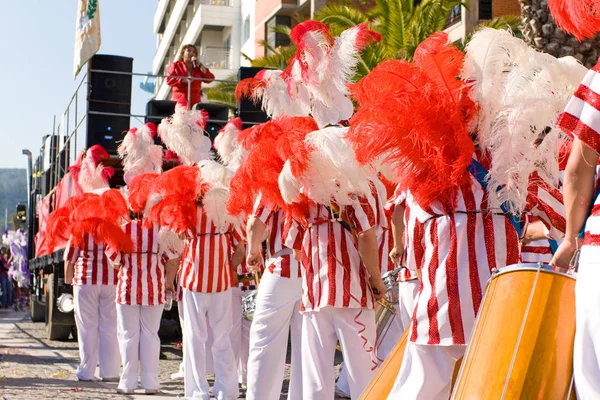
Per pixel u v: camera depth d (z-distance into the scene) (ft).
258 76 24.41
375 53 70.54
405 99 14.93
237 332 32.40
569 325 12.00
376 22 83.20
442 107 14.90
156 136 47.16
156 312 31.60
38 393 31.09
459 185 15.21
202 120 41.06
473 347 12.84
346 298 19.81
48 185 63.41
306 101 23.57
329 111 22.70
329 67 22.35
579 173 10.89
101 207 32.81
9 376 35.83
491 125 15.23
